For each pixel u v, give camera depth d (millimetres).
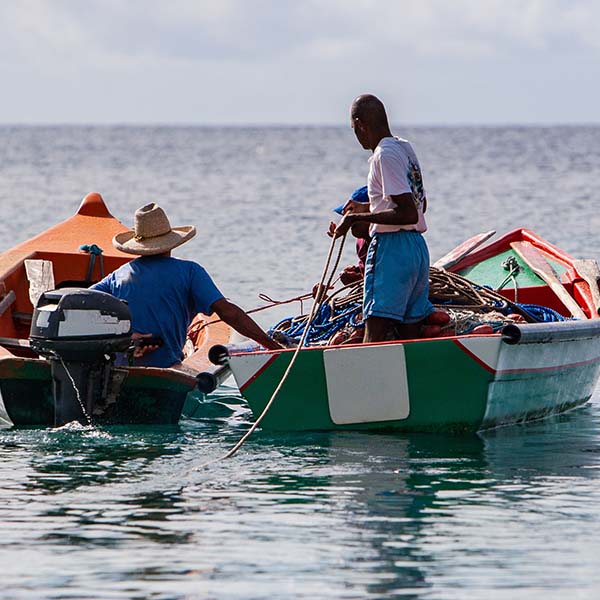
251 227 77750
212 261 56812
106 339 23172
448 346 22922
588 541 16672
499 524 17406
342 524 17391
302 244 65562
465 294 26969
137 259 25797
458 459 21438
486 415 23594
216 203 105000
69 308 23047
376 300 23828
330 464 20938
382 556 16078
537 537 16859
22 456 21438
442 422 23594
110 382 23594
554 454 22000
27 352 29531
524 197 110188
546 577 15336
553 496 18906
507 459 21484
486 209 94938
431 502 18516
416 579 15266
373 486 19469
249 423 25172
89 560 15906
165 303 25297
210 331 30328
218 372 26375
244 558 15984
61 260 32562
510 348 23266
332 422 23812
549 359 24938
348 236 69625
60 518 17641
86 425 23828
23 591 14859
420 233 24219
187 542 16594
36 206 98938
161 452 21891
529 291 32438
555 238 67938
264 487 19359
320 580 15242
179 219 85375
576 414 26922
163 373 23859
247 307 41531
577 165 194875
